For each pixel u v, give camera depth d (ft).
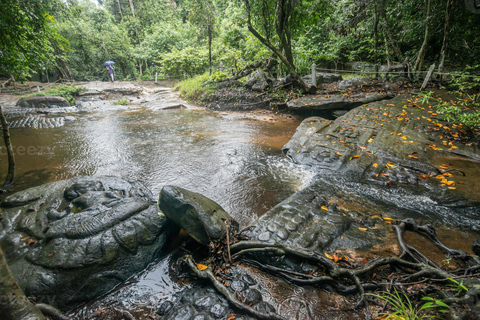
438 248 8.79
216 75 42.73
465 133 17.90
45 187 11.42
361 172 14.49
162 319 6.39
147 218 9.31
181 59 58.44
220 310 6.49
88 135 24.29
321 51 50.31
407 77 33.04
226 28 57.11
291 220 10.18
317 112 29.73
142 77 76.54
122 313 6.74
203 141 22.11
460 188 11.97
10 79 49.19
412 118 20.90
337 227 9.76
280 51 35.04
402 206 11.57
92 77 68.03
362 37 44.06
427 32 30.04
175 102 42.68
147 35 79.20
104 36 67.82
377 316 6.24
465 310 5.31
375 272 7.66
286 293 7.16
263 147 20.40
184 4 89.92
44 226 8.81
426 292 6.53
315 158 16.66
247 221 11.03
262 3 31.22
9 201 10.37
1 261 4.59
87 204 9.92
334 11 37.19
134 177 15.44
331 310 6.57
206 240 8.66
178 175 15.65
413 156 15.42
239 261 8.39
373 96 27.73
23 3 15.65
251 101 35.81
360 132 19.34
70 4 21.24
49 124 27.76
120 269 7.88
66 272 7.21
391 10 35.06
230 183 14.57
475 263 7.60
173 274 8.10
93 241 7.88
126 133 24.98
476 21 29.58
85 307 7.01
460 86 24.22
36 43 18.58
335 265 7.39
